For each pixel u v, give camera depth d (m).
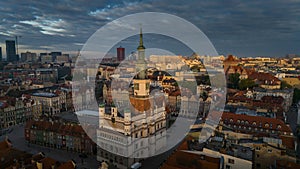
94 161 111.81
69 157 116.75
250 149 80.75
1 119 160.50
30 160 81.19
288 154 80.31
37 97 198.38
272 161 80.94
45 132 131.62
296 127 142.75
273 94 191.50
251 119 114.56
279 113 133.62
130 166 100.00
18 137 146.00
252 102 155.50
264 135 96.06
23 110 176.12
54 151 124.75
